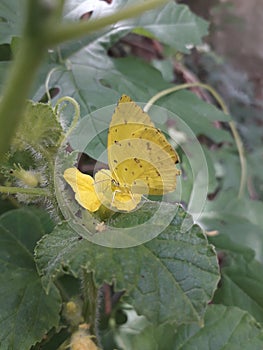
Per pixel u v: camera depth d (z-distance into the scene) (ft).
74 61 0.55
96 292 0.40
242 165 0.73
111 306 0.59
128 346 0.57
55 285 0.46
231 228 0.63
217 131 0.60
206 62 0.94
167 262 0.33
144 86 0.57
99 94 0.53
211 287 0.33
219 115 0.60
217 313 0.47
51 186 0.37
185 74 0.76
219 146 0.76
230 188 0.70
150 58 0.72
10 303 0.42
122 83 0.56
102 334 0.57
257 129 0.93
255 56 1.14
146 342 0.48
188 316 0.32
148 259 0.33
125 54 0.71
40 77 0.52
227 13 1.01
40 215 0.50
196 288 0.33
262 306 0.54
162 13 0.61
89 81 0.54
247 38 1.10
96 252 0.33
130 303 0.32
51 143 0.36
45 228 0.49
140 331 0.52
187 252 0.34
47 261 0.35
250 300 0.55
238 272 0.56
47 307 0.42
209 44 0.99
